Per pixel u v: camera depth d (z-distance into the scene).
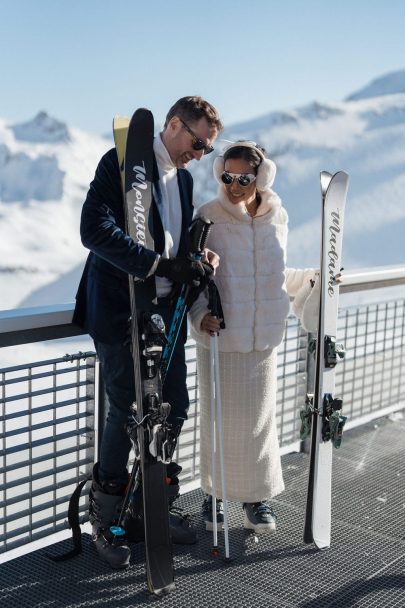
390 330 4.11
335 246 2.67
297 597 2.34
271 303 2.63
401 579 2.46
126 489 2.46
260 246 2.60
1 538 2.52
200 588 2.38
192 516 2.88
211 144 2.42
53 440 2.63
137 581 2.41
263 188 2.58
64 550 2.59
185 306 2.46
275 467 2.76
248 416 2.67
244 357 2.64
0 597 2.31
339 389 3.87
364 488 3.19
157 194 2.41
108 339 2.37
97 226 2.26
